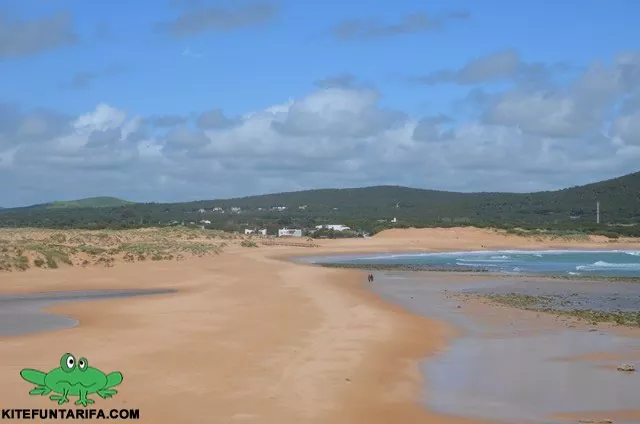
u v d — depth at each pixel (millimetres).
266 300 31672
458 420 12945
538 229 148625
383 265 74188
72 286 39594
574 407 13992
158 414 12195
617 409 13852
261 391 14117
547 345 21062
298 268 57812
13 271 43906
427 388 15359
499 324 25547
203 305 29391
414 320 26234
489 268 68750
